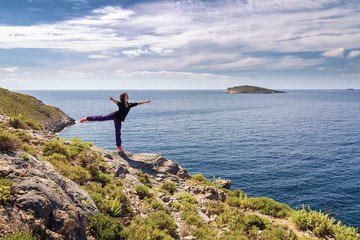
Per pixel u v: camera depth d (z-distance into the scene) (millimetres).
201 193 16016
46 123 90125
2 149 6699
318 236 12023
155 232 8219
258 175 50906
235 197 16016
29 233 4402
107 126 109062
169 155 65188
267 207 14734
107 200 8570
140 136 88938
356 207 37250
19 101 97000
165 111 190000
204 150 70812
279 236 10984
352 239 11438
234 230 11281
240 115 165750
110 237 6395
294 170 54188
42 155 10305
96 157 13305
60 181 6883
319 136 91750
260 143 80438
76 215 5855
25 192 5141
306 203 38688
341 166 57094
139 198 11289
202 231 10062
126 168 14492
